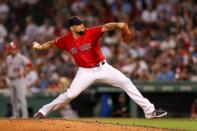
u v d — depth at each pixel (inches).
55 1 3351.4
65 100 1403.8
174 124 1871.3
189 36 3061.0
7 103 2425.0
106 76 1386.6
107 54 2842.0
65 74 2684.5
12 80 2187.5
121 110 2475.4
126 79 1393.9
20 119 1389.0
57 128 1284.4
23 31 3203.7
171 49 2915.8
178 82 2541.8
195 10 3304.6
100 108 2495.1
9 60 2176.4
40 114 1411.2
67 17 3193.9
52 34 3078.2
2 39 2999.5
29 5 3368.6
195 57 2869.1
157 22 3171.8
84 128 1286.9
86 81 1384.1
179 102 2583.7
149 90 2522.1
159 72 2672.2
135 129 1300.4
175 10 3262.8
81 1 3309.5
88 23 3147.1
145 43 2942.9
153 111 1400.1
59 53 2815.0
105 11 3260.3
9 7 3351.4
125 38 1365.7
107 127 1304.1
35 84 2571.4
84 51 1382.9
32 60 2810.0
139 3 3302.2
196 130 1499.8
